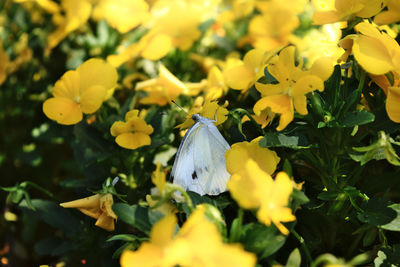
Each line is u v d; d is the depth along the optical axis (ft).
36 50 1.76
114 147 1.37
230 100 1.45
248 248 1.15
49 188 1.73
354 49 1.21
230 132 1.32
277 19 1.54
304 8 1.65
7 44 1.76
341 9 1.25
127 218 1.19
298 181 1.28
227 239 1.14
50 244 1.46
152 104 1.50
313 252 1.29
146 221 1.19
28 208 1.41
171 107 1.45
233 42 1.74
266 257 1.18
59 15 1.69
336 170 1.26
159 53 1.49
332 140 1.24
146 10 1.52
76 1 1.63
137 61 1.66
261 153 1.23
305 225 1.28
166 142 1.35
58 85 1.29
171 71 1.67
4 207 1.72
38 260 1.67
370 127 1.24
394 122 1.24
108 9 1.52
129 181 1.39
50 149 1.74
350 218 1.27
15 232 1.69
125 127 1.32
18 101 1.75
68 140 1.66
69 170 1.68
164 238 1.10
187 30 1.52
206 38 1.76
